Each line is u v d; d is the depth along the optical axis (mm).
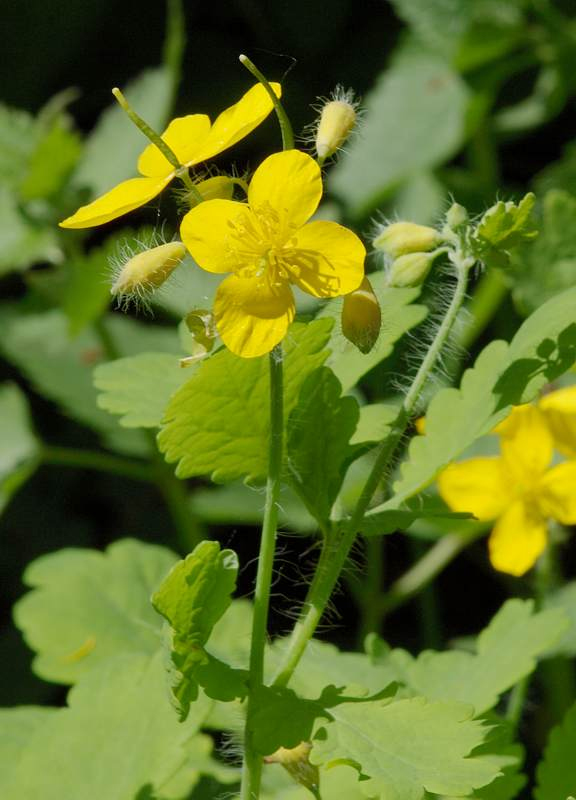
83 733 424
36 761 422
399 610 740
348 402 393
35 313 726
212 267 370
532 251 487
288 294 370
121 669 433
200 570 374
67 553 501
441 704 379
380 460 390
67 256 703
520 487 469
